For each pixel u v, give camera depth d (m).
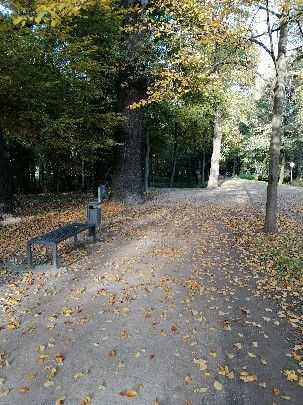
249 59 10.09
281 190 23.41
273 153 9.52
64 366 3.82
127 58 14.19
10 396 3.38
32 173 26.33
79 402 3.29
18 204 16.72
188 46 8.78
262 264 7.21
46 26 11.33
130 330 4.55
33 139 13.75
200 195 20.83
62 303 5.36
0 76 10.33
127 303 5.35
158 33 8.98
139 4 14.24
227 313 5.03
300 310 5.12
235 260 7.54
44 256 7.77
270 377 3.65
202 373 3.70
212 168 27.50
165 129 28.36
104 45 15.49
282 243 8.69
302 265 6.97
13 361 3.91
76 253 8.03
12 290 5.85
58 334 4.46
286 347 4.18
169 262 7.38
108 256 7.81
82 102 13.73
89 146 14.16
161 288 5.93
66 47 12.05
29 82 11.41
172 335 4.43
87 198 19.77
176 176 45.28
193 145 34.31
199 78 9.50
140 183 16.77
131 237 9.61
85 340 4.32
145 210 14.41
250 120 34.75
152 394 3.39
